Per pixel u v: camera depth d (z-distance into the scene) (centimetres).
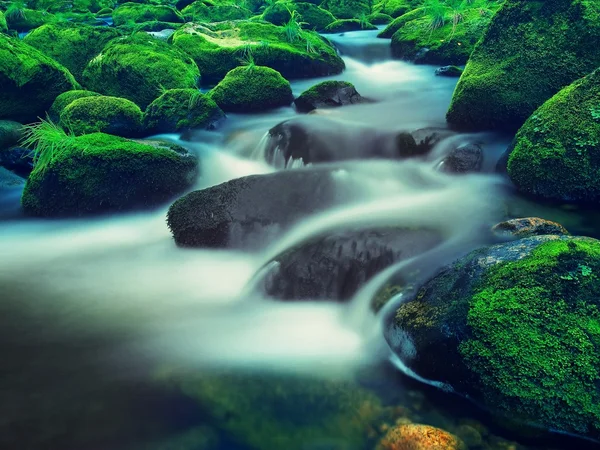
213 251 598
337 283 495
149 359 436
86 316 503
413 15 1828
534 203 643
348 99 1084
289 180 654
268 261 544
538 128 667
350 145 833
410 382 395
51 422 364
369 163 788
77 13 2494
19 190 847
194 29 1520
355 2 2444
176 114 1021
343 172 685
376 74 1484
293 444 343
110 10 2597
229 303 523
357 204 648
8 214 757
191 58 1327
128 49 1208
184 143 970
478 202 647
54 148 764
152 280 574
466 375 362
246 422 363
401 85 1310
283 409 374
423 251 502
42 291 553
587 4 787
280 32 1534
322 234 552
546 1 827
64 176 731
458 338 369
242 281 557
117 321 496
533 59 812
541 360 341
